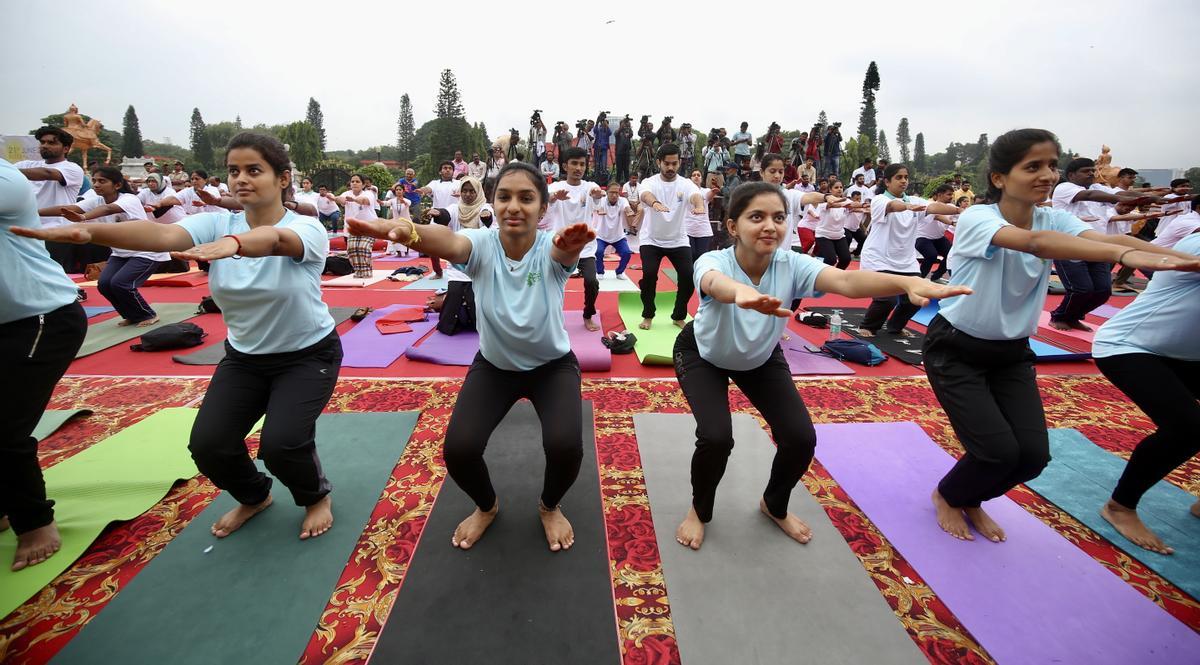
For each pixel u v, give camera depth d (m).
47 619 2.12
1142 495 2.82
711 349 2.45
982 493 2.54
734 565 2.45
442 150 46.41
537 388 2.50
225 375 2.48
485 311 2.32
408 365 4.82
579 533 2.63
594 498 2.91
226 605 2.18
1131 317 2.63
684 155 16.12
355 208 10.22
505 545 2.54
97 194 5.90
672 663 1.97
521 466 3.17
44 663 1.92
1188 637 2.12
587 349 4.91
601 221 8.93
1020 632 2.13
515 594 2.26
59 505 2.73
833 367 4.89
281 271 2.34
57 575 2.32
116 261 5.69
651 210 5.61
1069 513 2.87
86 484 2.89
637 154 17.92
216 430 2.32
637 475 3.14
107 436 3.50
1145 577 2.45
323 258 2.51
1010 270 2.40
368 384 4.32
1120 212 6.98
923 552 2.56
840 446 3.49
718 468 2.38
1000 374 2.60
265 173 2.32
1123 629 2.15
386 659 1.95
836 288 2.20
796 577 2.38
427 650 1.99
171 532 2.62
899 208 5.64
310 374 2.50
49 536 2.43
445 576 2.34
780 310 1.74
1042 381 4.71
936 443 3.57
